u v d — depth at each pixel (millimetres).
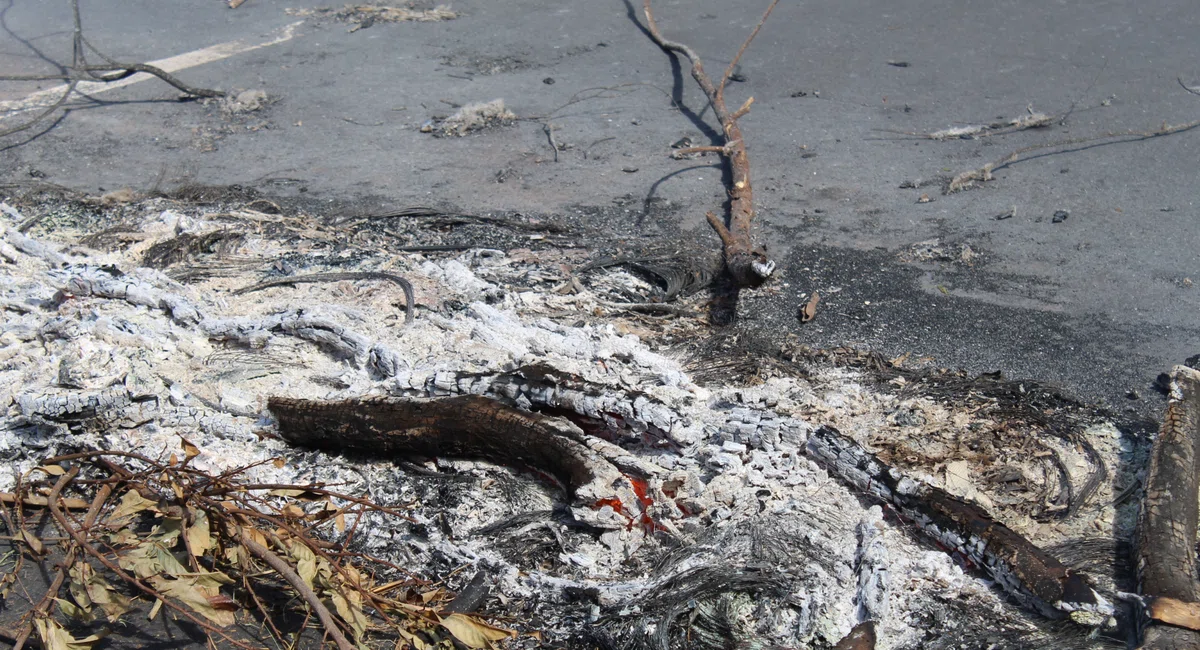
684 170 8852
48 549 4516
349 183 8938
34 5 14117
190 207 8508
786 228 7789
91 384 5414
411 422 4957
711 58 11266
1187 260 6910
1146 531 4016
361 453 5191
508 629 3842
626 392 4879
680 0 13086
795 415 5160
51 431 5234
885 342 6211
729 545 4195
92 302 6305
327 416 5133
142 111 10742
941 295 6738
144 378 5512
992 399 5344
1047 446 4922
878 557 4035
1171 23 11164
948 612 3922
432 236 7832
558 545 4492
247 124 10320
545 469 4754
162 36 12844
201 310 6238
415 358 5695
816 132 9438
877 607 3824
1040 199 7945
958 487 4578
